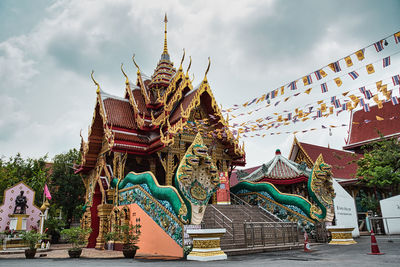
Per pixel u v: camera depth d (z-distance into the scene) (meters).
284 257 11.25
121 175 19.00
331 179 19.25
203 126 21.06
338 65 10.45
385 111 36.56
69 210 37.19
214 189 13.57
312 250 13.65
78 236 14.87
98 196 21.95
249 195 22.39
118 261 11.81
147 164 22.41
